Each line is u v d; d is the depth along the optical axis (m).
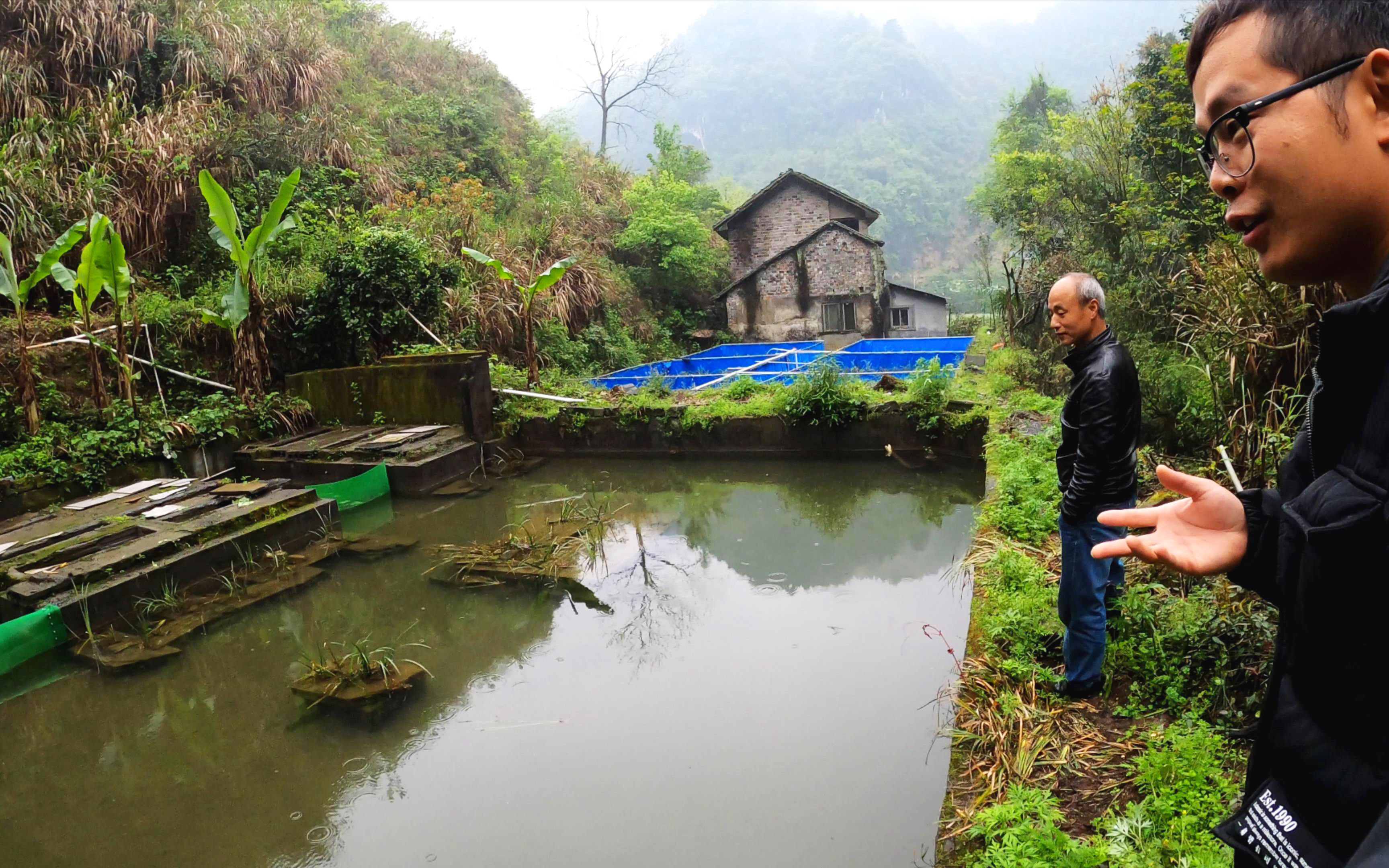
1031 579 3.85
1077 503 2.85
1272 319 4.05
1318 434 0.82
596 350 14.80
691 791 3.26
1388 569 0.70
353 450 8.24
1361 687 0.73
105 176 9.74
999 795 2.52
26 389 7.40
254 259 9.05
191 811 3.47
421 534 6.75
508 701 4.10
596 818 3.15
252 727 4.04
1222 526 1.02
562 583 5.59
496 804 3.30
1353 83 0.76
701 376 12.44
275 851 3.18
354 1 19.86
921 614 4.71
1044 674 3.13
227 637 5.03
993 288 21.23
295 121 13.32
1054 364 10.46
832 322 20.27
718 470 8.37
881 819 2.98
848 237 19.97
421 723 3.95
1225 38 0.85
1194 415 5.11
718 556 5.99
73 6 10.99
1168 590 3.58
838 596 5.10
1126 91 10.63
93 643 4.89
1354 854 0.72
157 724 4.16
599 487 8.08
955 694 3.41
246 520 6.20
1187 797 2.23
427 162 16.38
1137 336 8.20
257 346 9.52
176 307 9.45
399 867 3.00
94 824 3.43
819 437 8.46
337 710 4.13
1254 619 2.97
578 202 19.30
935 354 12.98
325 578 5.82
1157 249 9.01
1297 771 0.81
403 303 10.13
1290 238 0.82
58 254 7.34
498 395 9.54
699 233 20.16
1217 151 0.87
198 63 11.99
